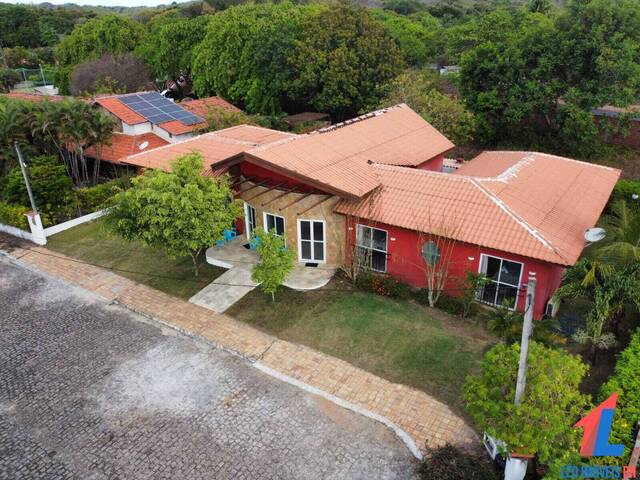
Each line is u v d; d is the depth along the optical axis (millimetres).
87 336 17703
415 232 18297
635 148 36062
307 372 15320
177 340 17266
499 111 37344
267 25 44125
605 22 31625
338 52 40531
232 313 18531
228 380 15164
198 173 19188
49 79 71875
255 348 16547
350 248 20359
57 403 14492
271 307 18703
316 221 20516
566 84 34062
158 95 38219
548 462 10742
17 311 19469
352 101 42469
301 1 85938
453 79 43344
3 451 12883
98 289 20828
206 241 18703
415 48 53781
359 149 22906
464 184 19156
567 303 18609
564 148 36656
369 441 12734
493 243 16531
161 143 33812
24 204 26594
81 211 28141
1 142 28625
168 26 53219
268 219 21859
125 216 18859
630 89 31188
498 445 10922
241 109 48844
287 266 17844
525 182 20156
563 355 11688
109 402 14438
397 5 92000
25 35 89812
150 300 19766
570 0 34500
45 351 16938
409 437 12781
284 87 43750
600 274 14109
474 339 16391
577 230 17906
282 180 20812
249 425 13391
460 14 84625
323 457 12312
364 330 17094
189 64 52375
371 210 19094
